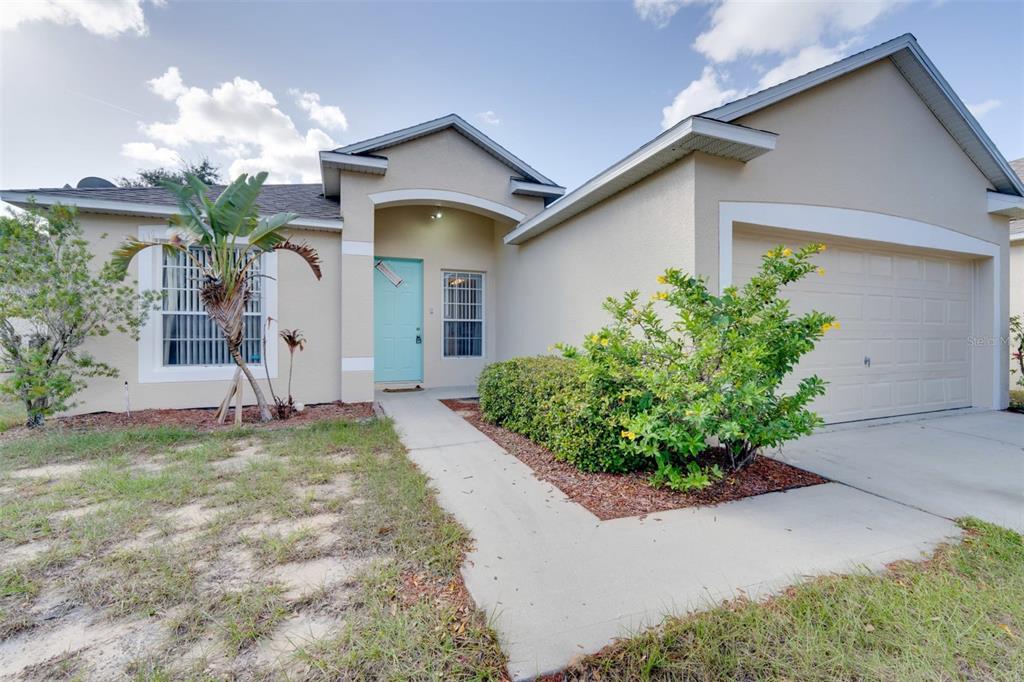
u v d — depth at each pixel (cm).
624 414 360
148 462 400
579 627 182
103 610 193
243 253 559
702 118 386
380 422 560
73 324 541
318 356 714
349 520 283
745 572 225
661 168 469
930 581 215
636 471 382
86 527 268
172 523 276
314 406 691
